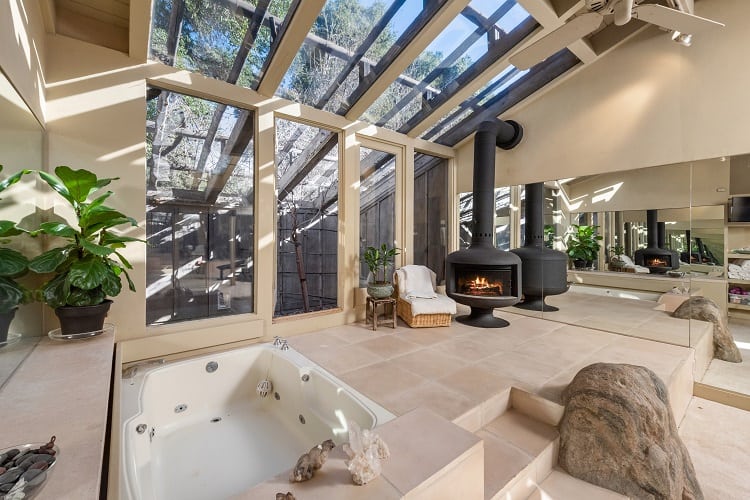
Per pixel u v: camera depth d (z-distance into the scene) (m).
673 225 3.14
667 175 3.16
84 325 2.01
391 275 4.33
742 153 2.70
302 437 2.26
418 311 3.62
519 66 2.26
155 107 2.66
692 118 2.94
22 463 0.88
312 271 3.66
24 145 1.96
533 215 4.16
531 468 1.69
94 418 1.18
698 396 2.77
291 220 3.50
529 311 4.28
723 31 2.77
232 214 3.05
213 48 2.61
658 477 1.62
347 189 3.81
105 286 1.95
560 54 3.57
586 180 3.70
